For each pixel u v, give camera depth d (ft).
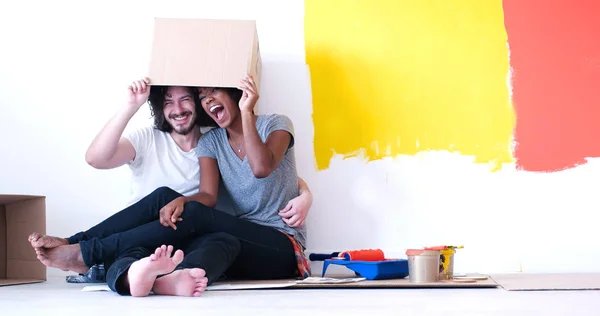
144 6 10.05
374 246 9.82
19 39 10.12
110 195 10.03
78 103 10.07
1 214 9.32
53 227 10.03
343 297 6.23
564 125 9.75
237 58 8.20
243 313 5.12
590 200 9.67
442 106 9.87
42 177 10.08
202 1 10.03
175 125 8.97
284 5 10.03
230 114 8.59
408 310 5.17
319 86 9.96
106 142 8.15
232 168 8.71
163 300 6.09
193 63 8.20
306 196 8.77
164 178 9.03
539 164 9.73
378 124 9.91
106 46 10.06
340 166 9.91
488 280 7.81
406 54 9.93
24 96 10.12
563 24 9.84
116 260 6.69
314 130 9.94
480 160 9.79
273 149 8.23
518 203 9.73
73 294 6.93
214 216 7.57
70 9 10.09
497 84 9.84
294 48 10.01
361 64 9.95
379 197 9.85
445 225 9.78
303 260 8.21
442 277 7.79
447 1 9.94
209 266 6.70
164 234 7.22
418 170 9.85
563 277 8.41
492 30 9.88
